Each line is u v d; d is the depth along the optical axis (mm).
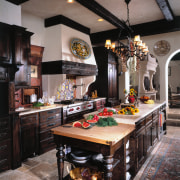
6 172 2740
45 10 3730
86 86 5113
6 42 2697
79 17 4176
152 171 2768
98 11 3641
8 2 2875
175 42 5527
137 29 4883
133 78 7180
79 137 1928
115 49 3729
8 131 2783
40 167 2898
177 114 5801
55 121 3764
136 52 3533
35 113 3305
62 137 2123
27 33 3051
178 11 4074
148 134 3246
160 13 4117
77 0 3102
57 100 4582
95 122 2350
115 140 1783
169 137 4520
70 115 4180
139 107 3695
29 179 2527
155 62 6441
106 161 1807
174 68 12766
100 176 2016
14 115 2850
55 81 4051
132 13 4078
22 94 3684
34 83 4043
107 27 4977
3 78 2699
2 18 2783
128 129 2152
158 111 4055
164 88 5867
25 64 3072
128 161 2352
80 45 4508
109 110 2979
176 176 2613
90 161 2047
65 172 2713
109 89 5770
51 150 3664
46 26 4230
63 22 4090
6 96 2785
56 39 4066
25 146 3125
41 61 4215
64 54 3965
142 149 2891
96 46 6320
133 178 2465
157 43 5793
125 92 3781
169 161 3119
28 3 3385
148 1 3475
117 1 3453
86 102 4734
